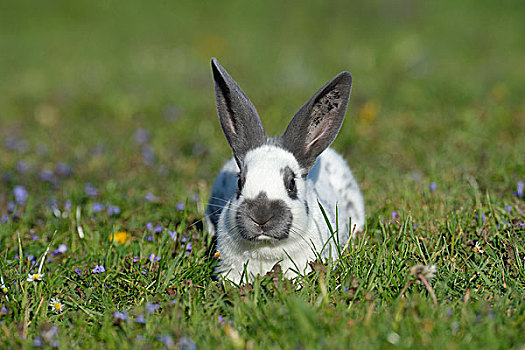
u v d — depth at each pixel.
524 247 7.27
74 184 11.01
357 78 17.94
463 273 6.79
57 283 6.99
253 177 6.91
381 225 7.54
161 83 18.67
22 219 9.06
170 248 7.83
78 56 24.19
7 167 12.20
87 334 5.98
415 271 6.25
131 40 26.69
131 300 6.84
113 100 16.75
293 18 28.83
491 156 11.02
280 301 6.12
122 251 7.91
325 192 8.34
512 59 20.30
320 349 5.20
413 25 25.89
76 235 8.64
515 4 27.62
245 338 5.60
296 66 19.52
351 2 29.22
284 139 7.67
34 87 19.33
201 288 6.86
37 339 5.70
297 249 7.07
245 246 7.08
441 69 18.86
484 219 8.12
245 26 28.36
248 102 7.80
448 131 13.01
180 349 5.45
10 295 6.57
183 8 31.91
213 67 7.73
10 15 30.91
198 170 11.62
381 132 13.30
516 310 5.96
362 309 5.93
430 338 5.32
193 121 14.78
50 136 14.51
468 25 25.53
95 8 31.95
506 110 13.84
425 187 9.59
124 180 11.09
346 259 7.06
